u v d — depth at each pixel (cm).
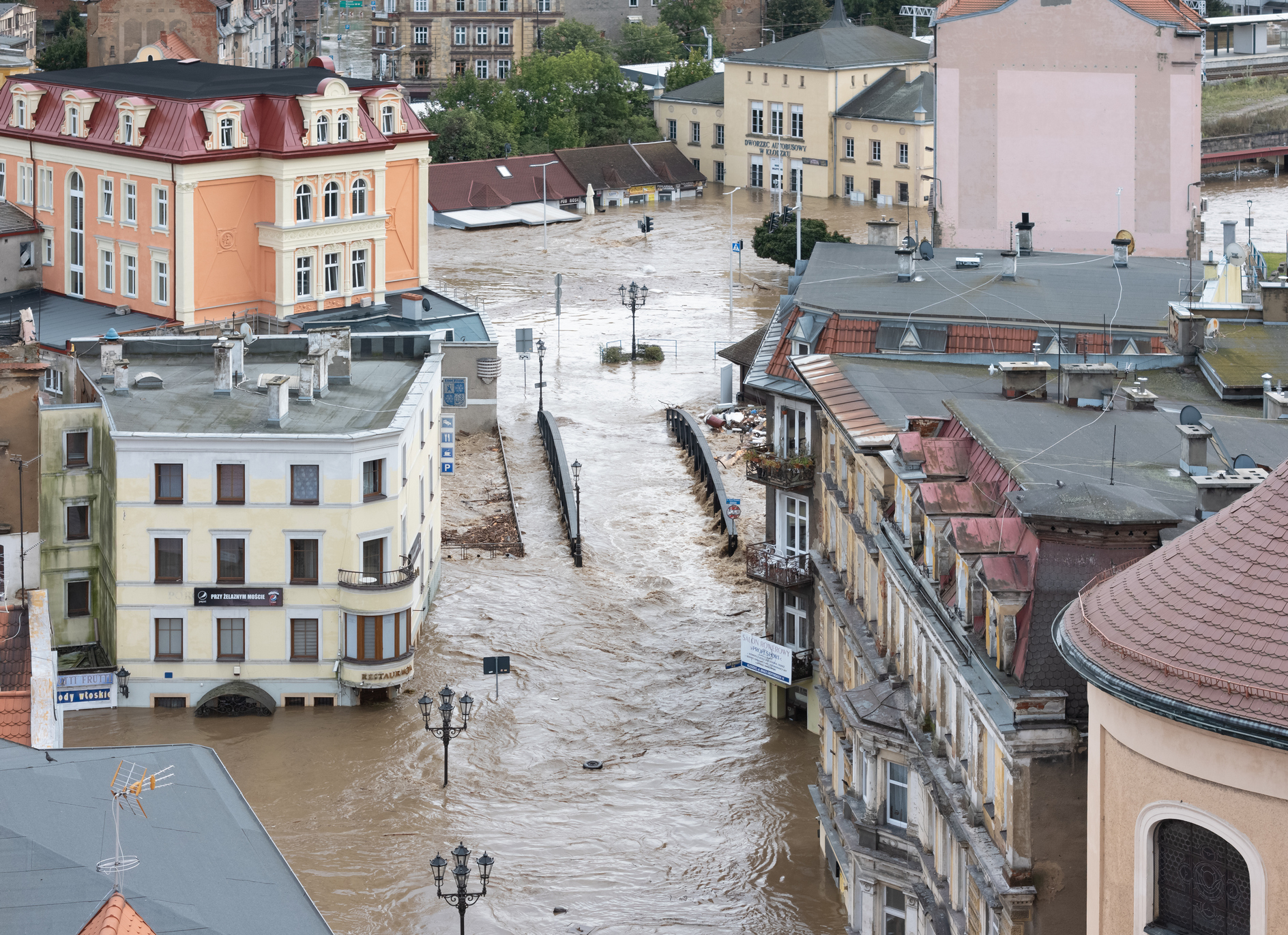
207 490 8181
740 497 11506
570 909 6531
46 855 3709
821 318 7650
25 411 8462
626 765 7788
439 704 8288
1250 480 4469
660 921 6425
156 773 4197
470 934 6359
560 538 10838
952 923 4691
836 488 6769
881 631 5806
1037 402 5822
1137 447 5288
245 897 3750
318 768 7738
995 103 11362
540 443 12862
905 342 7444
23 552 8531
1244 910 3288
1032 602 4266
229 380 8906
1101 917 3547
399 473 8381
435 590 9762
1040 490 4706
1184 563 3506
